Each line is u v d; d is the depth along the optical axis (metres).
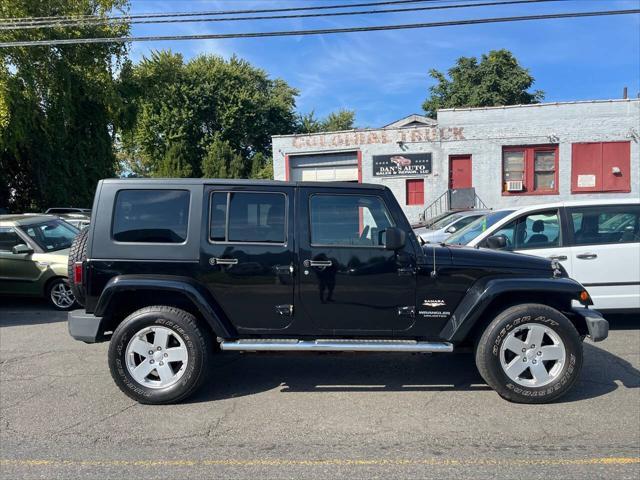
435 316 4.68
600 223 6.91
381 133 20.73
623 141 19.02
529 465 3.45
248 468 3.46
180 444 3.83
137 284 4.51
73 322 4.67
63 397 4.83
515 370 4.54
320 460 3.56
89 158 24.89
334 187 4.71
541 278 4.70
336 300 4.64
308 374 5.45
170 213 4.68
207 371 4.64
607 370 5.38
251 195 4.69
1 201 23.27
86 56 22.61
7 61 19.08
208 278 4.61
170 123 39.12
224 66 40.62
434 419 4.24
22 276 9.02
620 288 6.75
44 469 3.47
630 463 3.46
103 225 4.64
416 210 20.62
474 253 4.80
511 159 19.94
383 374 5.42
